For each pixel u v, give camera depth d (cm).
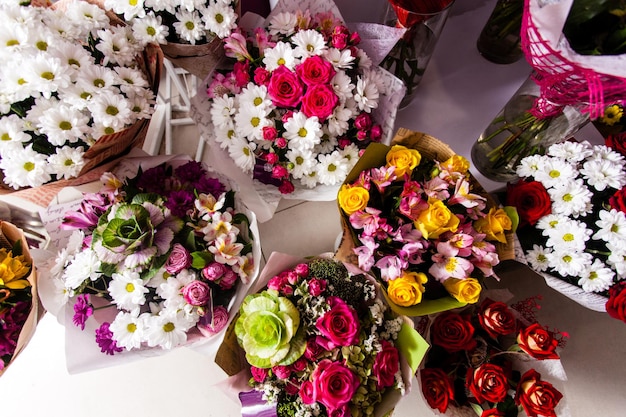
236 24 86
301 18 86
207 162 115
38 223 94
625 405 100
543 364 82
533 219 80
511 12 100
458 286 73
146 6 77
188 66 92
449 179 76
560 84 64
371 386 72
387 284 78
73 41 74
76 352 75
